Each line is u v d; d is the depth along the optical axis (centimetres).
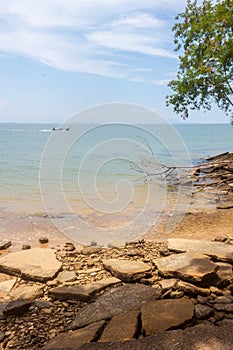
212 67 1789
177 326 337
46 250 607
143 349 302
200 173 1891
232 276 460
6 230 806
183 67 1945
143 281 460
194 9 1881
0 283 479
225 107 2025
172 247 603
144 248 648
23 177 1622
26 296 434
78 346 311
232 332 323
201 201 1171
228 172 1803
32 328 359
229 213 973
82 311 384
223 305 383
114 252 627
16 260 548
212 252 558
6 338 341
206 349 297
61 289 439
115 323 347
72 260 582
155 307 372
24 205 1059
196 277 434
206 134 7419
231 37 1631
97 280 485
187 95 1980
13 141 4678
